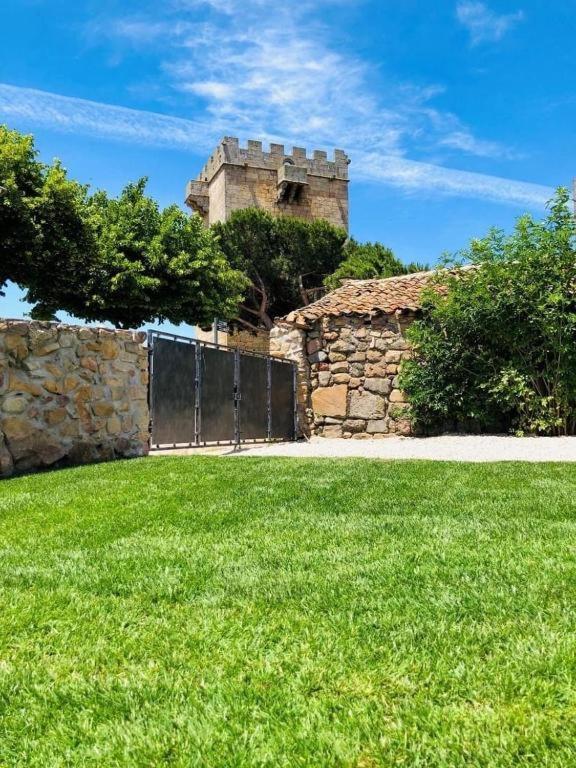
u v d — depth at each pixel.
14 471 6.59
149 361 8.45
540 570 2.73
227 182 35.47
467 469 5.95
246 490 4.97
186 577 2.80
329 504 4.42
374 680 1.82
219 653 2.03
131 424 8.06
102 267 19.38
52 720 1.69
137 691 1.80
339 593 2.53
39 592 2.64
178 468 6.31
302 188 36.75
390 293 12.20
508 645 2.00
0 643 2.15
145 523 3.96
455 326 10.29
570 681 1.76
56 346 7.20
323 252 29.55
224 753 1.49
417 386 10.59
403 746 1.49
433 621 2.22
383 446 9.25
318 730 1.57
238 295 24.16
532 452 7.70
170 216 21.41
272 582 2.69
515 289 9.69
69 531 3.78
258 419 10.77
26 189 18.28
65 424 7.19
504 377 9.66
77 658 2.03
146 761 1.48
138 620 2.32
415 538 3.38
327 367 11.60
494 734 1.52
